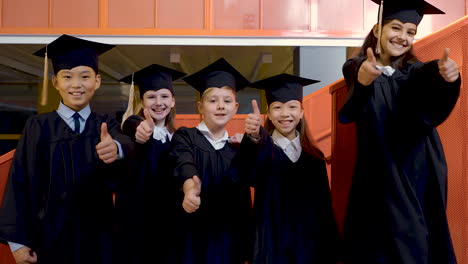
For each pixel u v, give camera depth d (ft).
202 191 10.09
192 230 10.07
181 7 28.66
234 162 9.11
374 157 8.07
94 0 28.35
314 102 17.97
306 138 10.45
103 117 10.34
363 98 7.93
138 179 11.32
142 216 11.23
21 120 46.44
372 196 8.05
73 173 9.53
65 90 9.90
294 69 29.91
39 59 36.91
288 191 9.93
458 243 8.48
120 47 30.35
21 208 9.29
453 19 28.55
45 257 9.23
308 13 28.84
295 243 9.71
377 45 8.17
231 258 9.91
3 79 44.78
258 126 8.82
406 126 8.05
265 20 28.81
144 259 11.10
